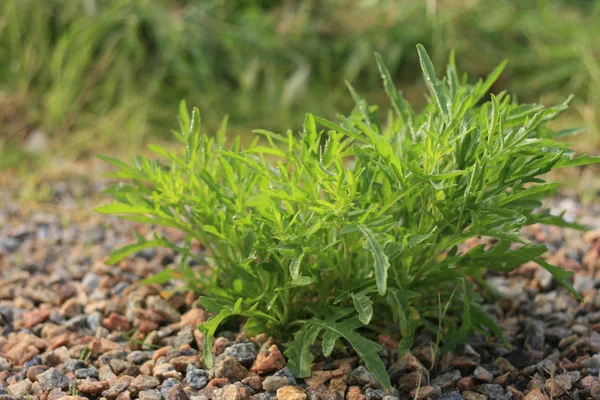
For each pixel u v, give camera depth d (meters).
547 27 1.99
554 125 1.74
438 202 0.99
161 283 1.20
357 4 2.00
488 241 1.27
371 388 1.00
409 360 1.02
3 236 1.36
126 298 1.17
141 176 1.08
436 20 1.91
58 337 1.10
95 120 1.78
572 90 1.87
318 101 1.85
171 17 1.90
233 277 1.08
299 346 1.01
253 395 0.99
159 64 1.87
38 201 1.49
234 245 1.04
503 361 1.05
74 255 1.30
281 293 1.03
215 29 1.90
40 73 1.88
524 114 0.99
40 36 1.88
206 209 1.04
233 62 1.89
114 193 1.09
